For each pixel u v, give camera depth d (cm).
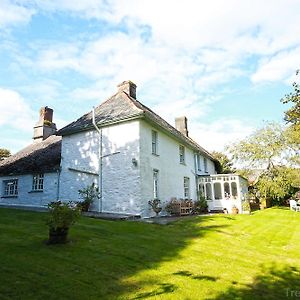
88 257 716
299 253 945
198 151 2703
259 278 677
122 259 726
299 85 1644
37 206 2038
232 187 2677
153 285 581
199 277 651
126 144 1709
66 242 826
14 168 2311
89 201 1733
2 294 486
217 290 584
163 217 1748
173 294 544
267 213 2352
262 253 917
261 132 3156
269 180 3017
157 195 1845
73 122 2072
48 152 2302
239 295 570
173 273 661
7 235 885
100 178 1761
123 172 1686
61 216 816
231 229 1358
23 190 2167
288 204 3388
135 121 1706
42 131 2706
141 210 1599
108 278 596
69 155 1964
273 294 589
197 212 2361
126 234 1030
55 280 561
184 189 2309
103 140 1812
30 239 852
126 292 537
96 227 1096
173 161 2153
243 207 2489
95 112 2022
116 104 1981
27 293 498
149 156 1772
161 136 2006
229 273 696
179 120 3209
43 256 696
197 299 534
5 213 1369
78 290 527
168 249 871
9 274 570
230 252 898
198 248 917
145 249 841
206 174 2888
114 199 1684
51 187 1998
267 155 3069
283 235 1287
